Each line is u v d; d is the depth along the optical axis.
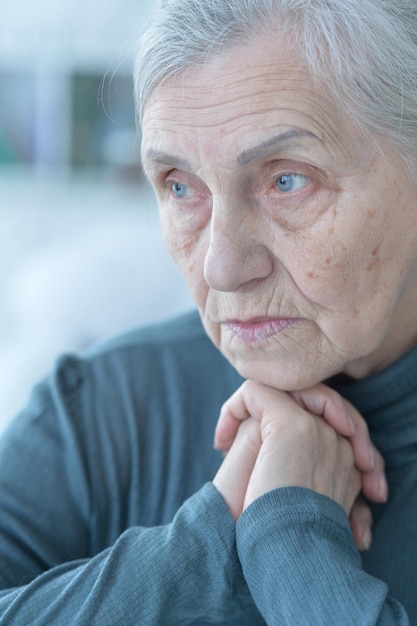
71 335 2.25
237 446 0.92
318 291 0.81
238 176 0.79
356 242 0.79
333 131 0.76
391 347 0.94
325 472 0.89
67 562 0.97
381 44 0.75
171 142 0.80
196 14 0.77
